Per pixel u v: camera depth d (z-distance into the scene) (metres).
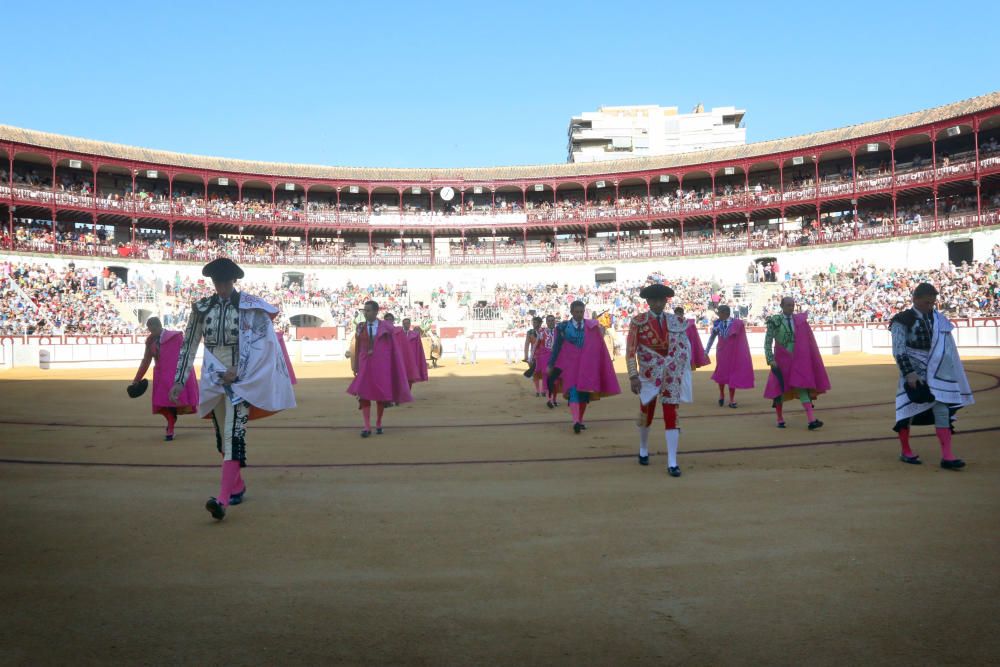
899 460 7.02
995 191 46.22
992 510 5.00
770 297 45.50
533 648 2.96
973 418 9.77
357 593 3.60
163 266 48.28
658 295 6.82
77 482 6.57
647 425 7.15
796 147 50.91
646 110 94.56
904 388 6.79
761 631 3.09
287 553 4.29
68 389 18.69
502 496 5.81
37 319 35.94
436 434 9.74
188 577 3.86
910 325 6.73
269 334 5.54
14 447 8.77
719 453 7.73
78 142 48.06
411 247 59.09
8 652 2.96
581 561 4.06
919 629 3.08
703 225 57.09
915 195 48.75
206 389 5.35
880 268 45.59
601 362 9.57
